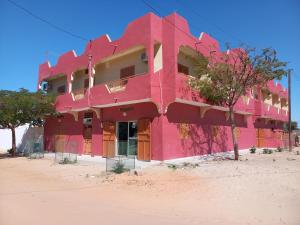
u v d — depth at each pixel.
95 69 21.14
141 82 15.37
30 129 27.92
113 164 12.75
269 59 15.59
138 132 16.58
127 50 17.33
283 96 36.28
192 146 17.78
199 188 9.48
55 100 22.48
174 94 15.07
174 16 15.66
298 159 17.16
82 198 8.37
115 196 8.64
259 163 14.69
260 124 29.97
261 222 6.22
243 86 16.08
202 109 18.69
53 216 6.49
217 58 19.30
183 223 6.11
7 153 25.53
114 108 18.44
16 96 20.23
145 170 12.70
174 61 15.31
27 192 9.16
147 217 6.51
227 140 22.16
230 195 8.61
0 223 5.95
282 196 8.45
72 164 15.73
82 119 21.30
